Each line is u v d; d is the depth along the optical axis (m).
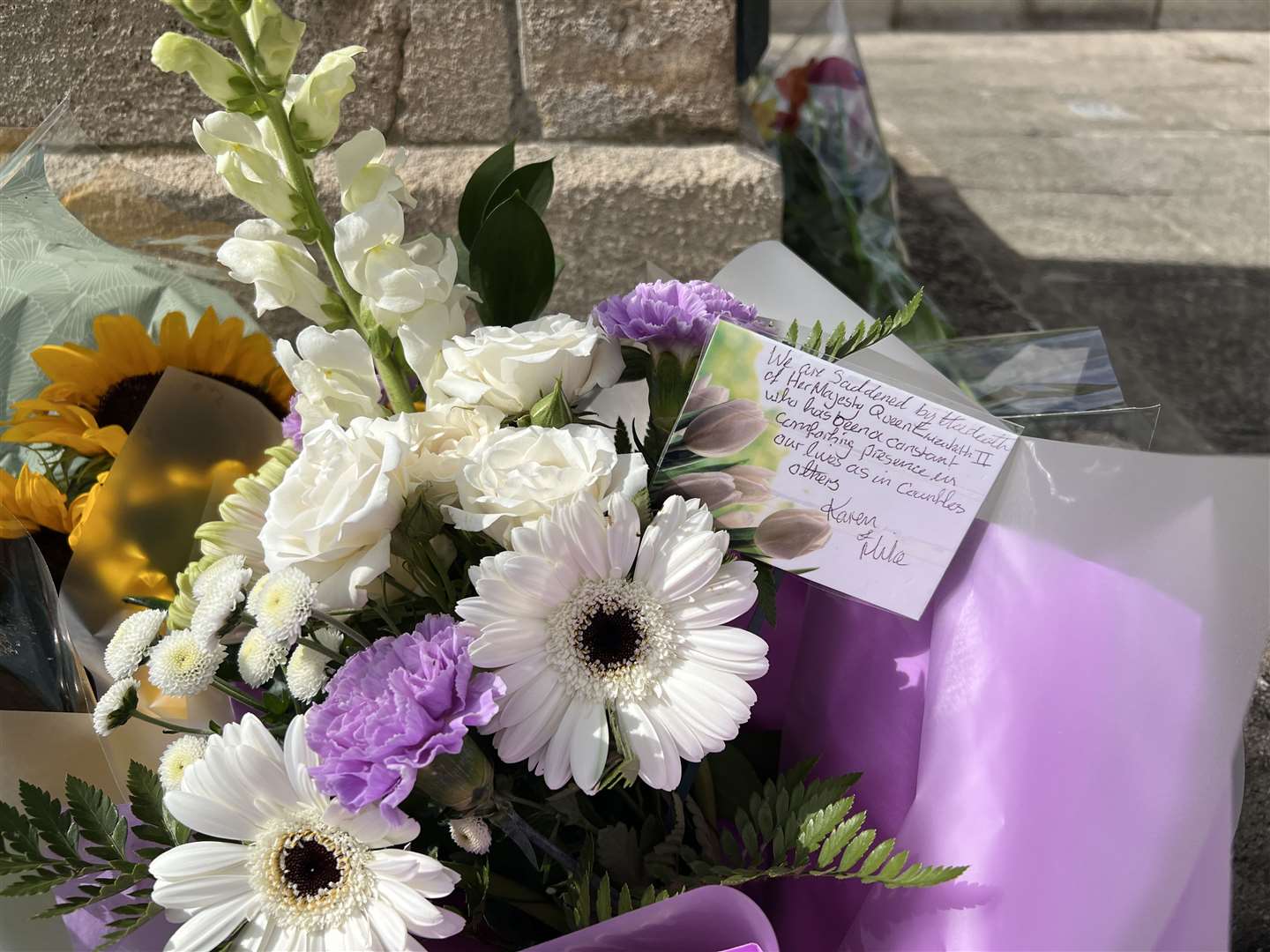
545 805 0.61
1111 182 3.72
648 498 0.60
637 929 0.56
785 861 0.58
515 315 0.72
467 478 0.54
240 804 0.52
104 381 0.84
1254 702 0.95
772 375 0.60
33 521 0.77
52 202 0.81
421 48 1.33
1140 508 0.63
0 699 0.69
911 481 0.62
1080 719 0.61
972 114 4.59
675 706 0.54
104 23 1.28
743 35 1.43
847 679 0.73
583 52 1.35
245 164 0.59
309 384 0.62
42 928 0.64
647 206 1.38
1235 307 2.81
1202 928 0.57
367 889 0.51
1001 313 2.35
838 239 1.68
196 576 0.64
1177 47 6.20
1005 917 0.58
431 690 0.49
